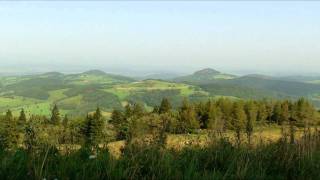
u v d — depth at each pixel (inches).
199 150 286.2
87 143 282.8
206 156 278.4
